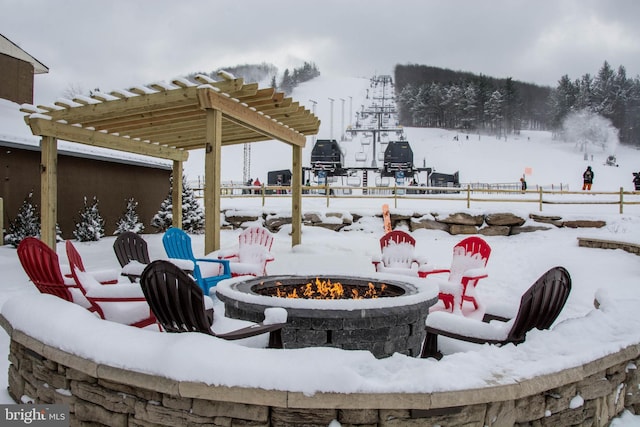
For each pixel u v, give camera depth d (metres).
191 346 2.31
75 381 2.64
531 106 89.31
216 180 6.23
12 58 14.46
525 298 2.65
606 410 2.80
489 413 2.24
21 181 10.73
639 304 3.71
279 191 24.16
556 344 2.73
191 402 2.24
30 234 9.67
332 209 12.71
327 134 68.12
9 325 3.21
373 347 3.29
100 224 11.41
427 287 3.96
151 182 14.56
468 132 78.75
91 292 3.37
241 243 6.53
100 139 7.96
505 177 52.41
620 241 9.39
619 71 80.75
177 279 2.42
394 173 25.45
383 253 5.90
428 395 2.09
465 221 11.91
